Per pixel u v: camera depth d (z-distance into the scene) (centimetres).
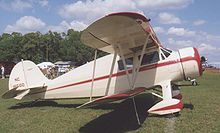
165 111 763
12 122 765
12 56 8700
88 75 958
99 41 776
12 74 1057
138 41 820
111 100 702
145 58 880
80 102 1090
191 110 852
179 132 623
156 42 849
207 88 1544
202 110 851
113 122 739
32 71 1045
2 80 3003
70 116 822
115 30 698
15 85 1050
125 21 645
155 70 867
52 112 891
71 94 985
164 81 859
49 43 9219
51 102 1083
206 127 654
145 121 732
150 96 1129
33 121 770
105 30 686
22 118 814
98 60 959
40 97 1028
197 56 854
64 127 696
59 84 999
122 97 717
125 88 899
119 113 846
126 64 900
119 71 908
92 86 925
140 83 878
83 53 9388
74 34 9681
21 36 9075
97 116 812
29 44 8788
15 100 1183
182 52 866
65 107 979
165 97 817
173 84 939
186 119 735
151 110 780
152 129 657
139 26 694
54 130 670
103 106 971
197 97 1155
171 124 692
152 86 868
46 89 1017
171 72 858
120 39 777
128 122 733
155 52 877
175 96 923
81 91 969
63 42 9562
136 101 1027
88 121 754
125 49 869
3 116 850
